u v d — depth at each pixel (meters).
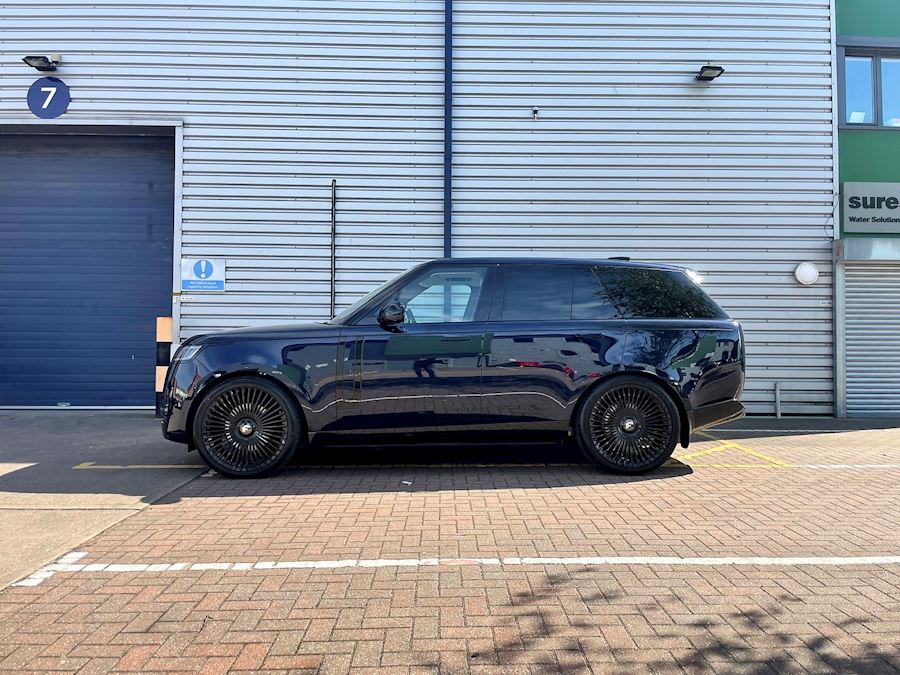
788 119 10.00
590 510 4.52
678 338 5.60
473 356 5.41
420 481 5.38
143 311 10.20
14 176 10.16
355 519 4.28
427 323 5.52
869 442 7.53
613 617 2.88
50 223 10.18
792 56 10.04
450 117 9.73
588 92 9.90
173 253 10.00
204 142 9.70
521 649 2.60
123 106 9.69
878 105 10.46
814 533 4.04
